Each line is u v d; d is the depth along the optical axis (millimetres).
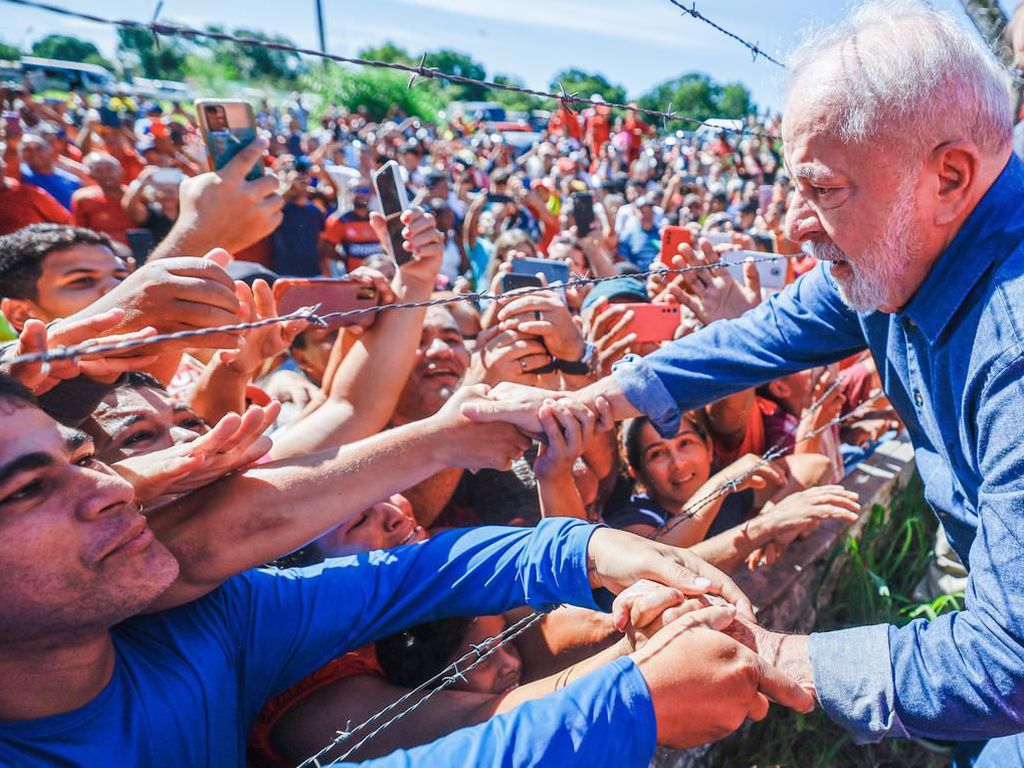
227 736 1105
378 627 1320
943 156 1039
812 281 1566
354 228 5570
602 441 2098
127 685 1015
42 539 837
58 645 897
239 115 1691
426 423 1366
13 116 5938
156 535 1100
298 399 2354
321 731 1269
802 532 2064
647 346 2473
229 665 1150
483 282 4750
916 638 1141
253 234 1747
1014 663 1011
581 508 1640
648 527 2100
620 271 4008
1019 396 1012
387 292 1908
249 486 1152
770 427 2766
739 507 2385
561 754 848
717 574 1293
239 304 1219
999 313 1047
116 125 8227
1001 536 1032
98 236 2096
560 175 9633
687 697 967
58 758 918
